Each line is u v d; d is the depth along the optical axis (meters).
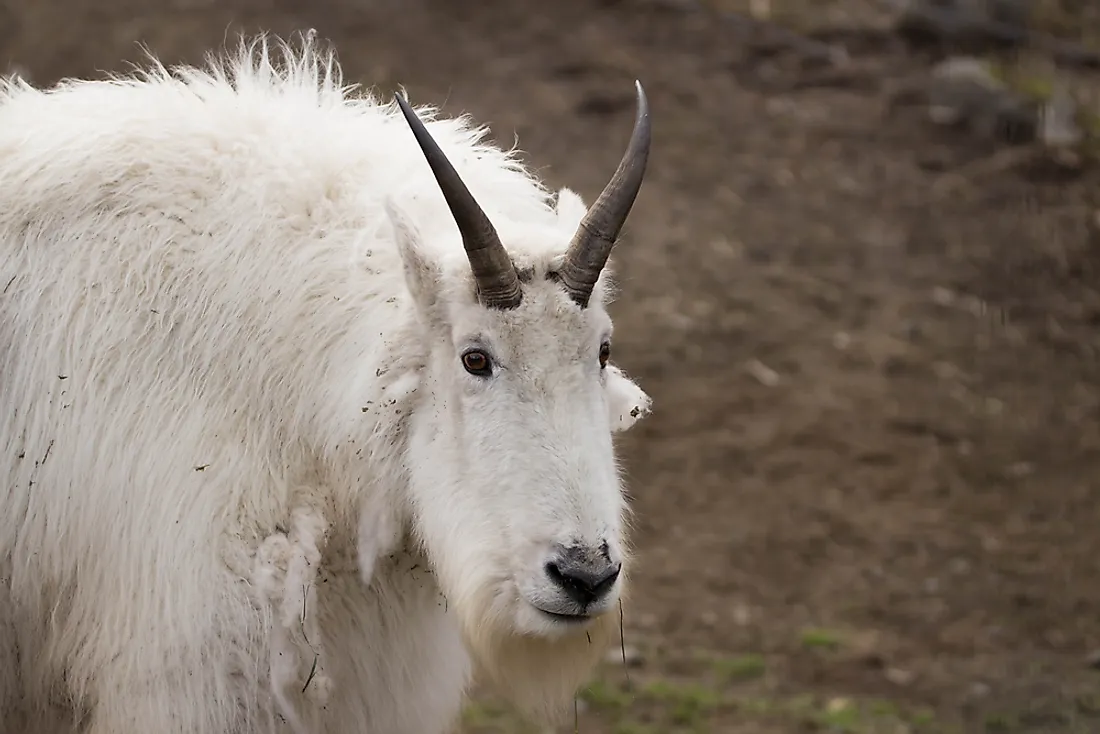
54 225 14.35
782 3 52.19
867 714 22.05
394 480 13.82
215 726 13.71
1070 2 52.31
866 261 38.00
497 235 12.90
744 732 21.44
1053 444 30.88
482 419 13.10
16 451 14.14
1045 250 38.31
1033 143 43.31
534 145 41.25
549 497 12.80
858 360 33.94
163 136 14.59
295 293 14.06
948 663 23.78
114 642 13.87
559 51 47.66
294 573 13.63
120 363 13.91
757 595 25.70
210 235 14.21
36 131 14.95
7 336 14.26
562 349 13.11
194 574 13.55
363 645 14.45
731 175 41.47
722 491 29.05
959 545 27.31
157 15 47.25
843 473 29.70
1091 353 34.25
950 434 31.14
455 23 49.12
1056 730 21.64
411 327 13.55
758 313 35.59
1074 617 25.08
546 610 12.84
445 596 13.73
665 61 47.66
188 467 13.65
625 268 37.06
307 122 15.11
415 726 15.18
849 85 46.50
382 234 14.21
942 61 48.12
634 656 23.62
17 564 14.26
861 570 26.53
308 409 14.01
